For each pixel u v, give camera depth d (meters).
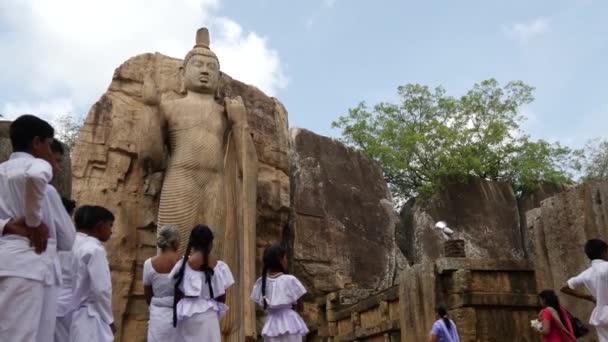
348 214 18.30
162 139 12.54
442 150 26.05
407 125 28.41
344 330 14.95
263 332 7.12
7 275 4.13
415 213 24.55
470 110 28.30
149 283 6.24
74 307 5.04
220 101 15.40
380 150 26.50
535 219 10.20
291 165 18.33
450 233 11.45
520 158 27.61
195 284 5.97
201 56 13.44
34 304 4.20
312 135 19.20
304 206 17.42
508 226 24.42
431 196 24.80
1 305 4.08
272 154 16.34
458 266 10.31
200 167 12.27
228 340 11.71
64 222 4.73
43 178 4.16
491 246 23.69
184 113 12.72
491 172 27.52
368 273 17.73
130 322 12.47
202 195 12.16
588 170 28.75
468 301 9.98
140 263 12.87
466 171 25.88
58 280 4.59
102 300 5.03
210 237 6.23
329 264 17.11
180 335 5.99
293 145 18.66
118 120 13.58
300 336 7.16
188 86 13.33
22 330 4.11
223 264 6.37
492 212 24.52
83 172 12.84
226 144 13.28
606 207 8.50
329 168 18.75
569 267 9.13
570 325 7.48
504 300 10.12
